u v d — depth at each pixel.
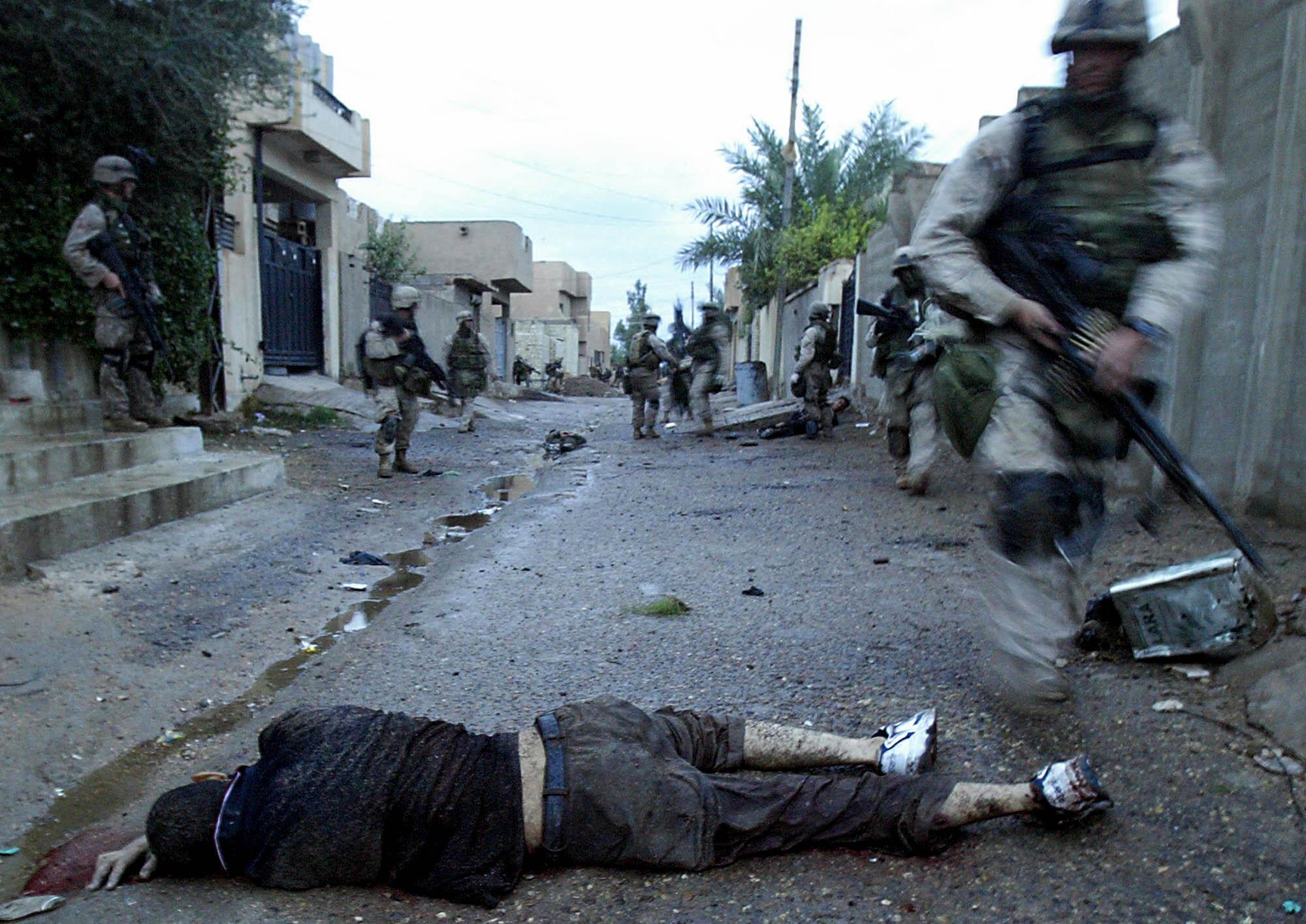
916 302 8.41
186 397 11.43
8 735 3.18
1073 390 2.71
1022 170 2.78
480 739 2.38
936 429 7.41
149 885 2.35
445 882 2.23
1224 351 4.64
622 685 3.49
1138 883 2.15
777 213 22.88
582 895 2.23
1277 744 2.63
